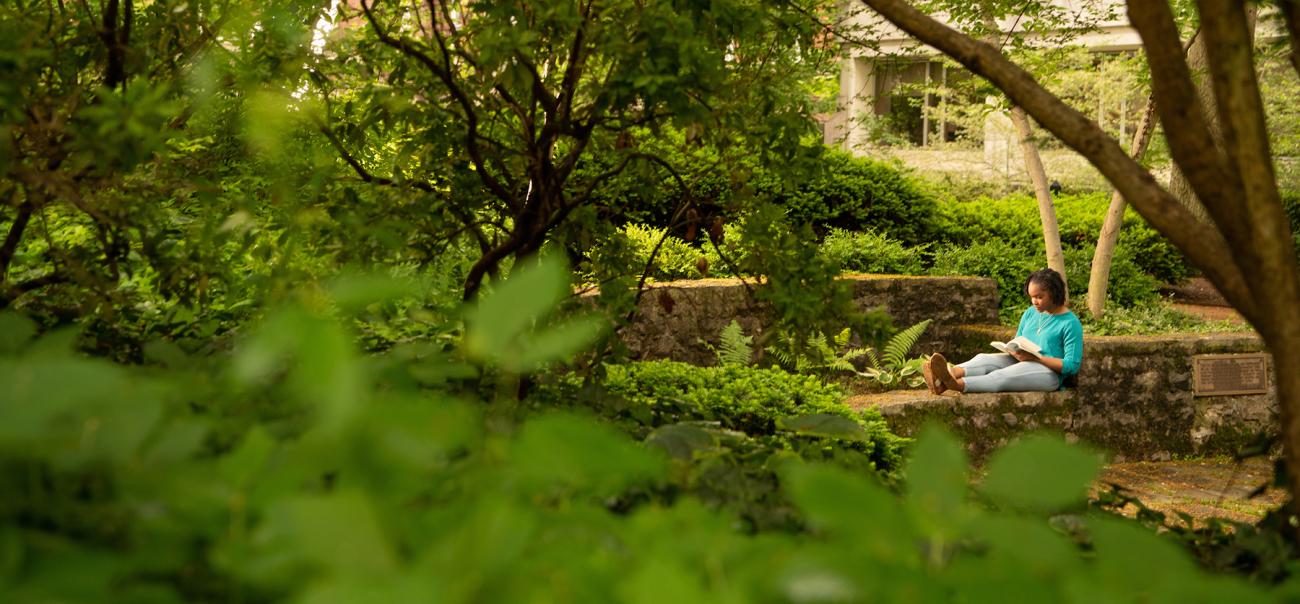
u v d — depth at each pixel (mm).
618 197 3969
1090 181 14188
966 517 545
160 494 657
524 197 3734
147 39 2928
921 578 517
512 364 485
